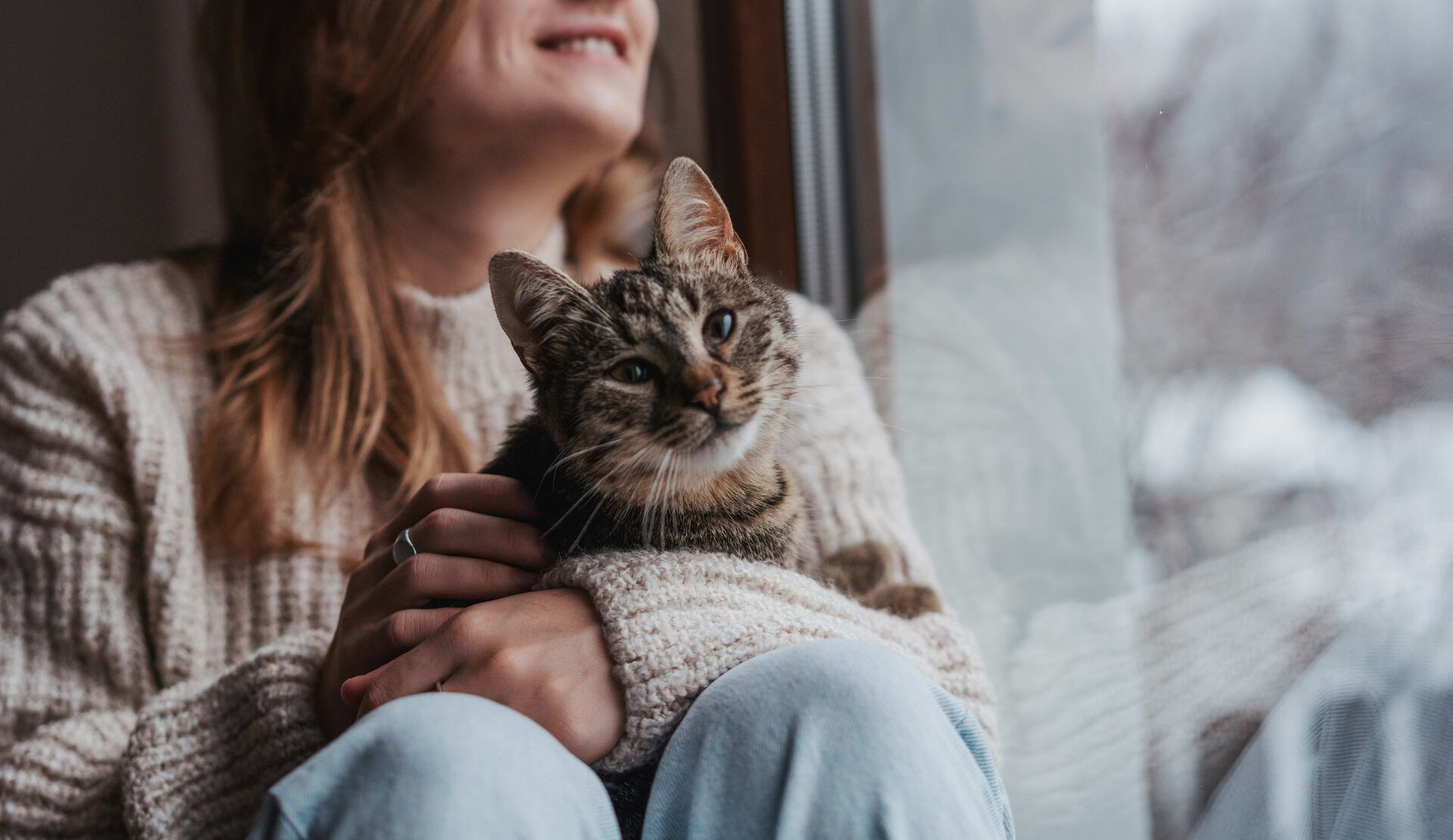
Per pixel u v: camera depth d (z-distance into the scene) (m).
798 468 1.74
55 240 2.84
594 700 1.11
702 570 1.21
